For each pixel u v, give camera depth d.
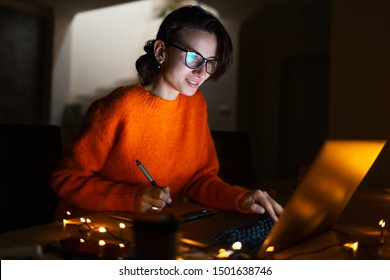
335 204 0.82
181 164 1.29
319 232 0.89
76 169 1.11
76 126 6.28
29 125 1.36
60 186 1.10
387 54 2.57
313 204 0.70
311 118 5.86
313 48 5.66
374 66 2.62
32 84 5.87
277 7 5.15
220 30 1.09
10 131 1.29
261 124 6.18
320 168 0.63
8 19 5.50
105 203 1.04
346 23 2.73
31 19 5.80
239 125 5.67
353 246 0.79
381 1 2.59
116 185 1.07
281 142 6.05
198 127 1.33
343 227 0.99
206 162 1.38
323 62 5.74
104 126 1.14
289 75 6.04
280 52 5.96
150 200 1.01
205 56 1.08
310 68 5.86
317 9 5.17
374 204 1.37
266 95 6.12
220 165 2.01
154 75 1.22
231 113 5.66
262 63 6.14
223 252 0.72
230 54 1.12
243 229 0.90
